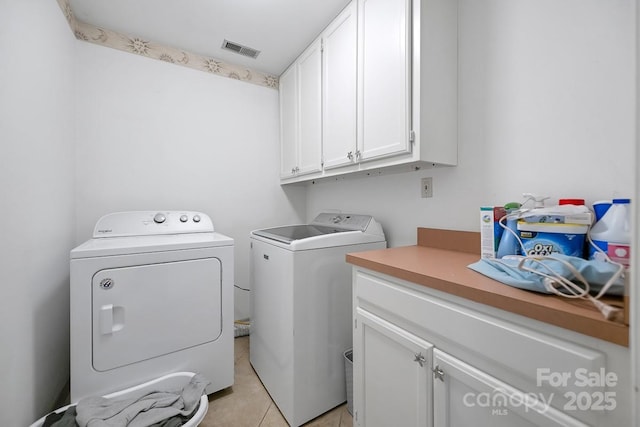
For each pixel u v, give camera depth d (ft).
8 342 3.16
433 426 2.70
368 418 3.54
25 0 3.53
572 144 3.14
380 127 4.34
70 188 5.31
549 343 1.87
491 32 3.90
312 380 4.63
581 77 3.07
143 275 4.38
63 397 4.95
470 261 3.43
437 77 4.00
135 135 6.29
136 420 3.60
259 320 5.67
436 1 3.97
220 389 5.11
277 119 8.26
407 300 2.92
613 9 2.84
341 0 5.07
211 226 6.43
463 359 2.43
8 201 3.16
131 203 6.27
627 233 2.29
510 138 3.71
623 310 1.65
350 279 5.05
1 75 3.02
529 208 3.40
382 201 5.87
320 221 7.02
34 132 3.76
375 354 3.42
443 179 4.61
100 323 4.05
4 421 3.08
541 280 2.10
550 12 3.31
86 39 5.74
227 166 7.48
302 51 6.80
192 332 4.81
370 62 4.51
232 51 6.87
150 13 5.46
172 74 6.70
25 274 3.54
